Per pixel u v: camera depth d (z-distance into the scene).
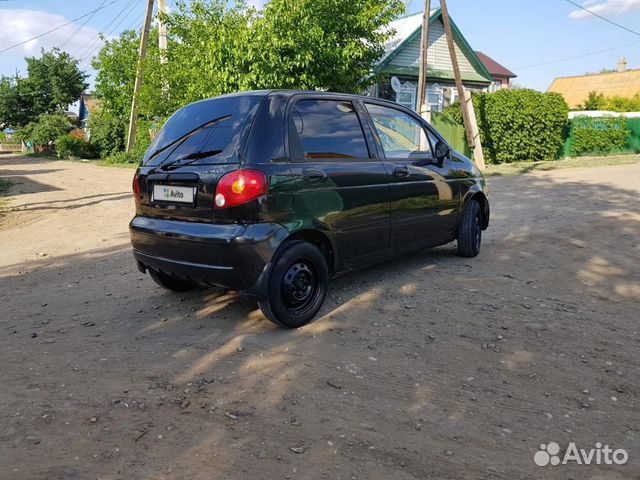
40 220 10.53
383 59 23.06
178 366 3.64
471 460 2.61
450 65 26.23
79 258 7.14
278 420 2.96
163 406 3.13
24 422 2.98
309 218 4.16
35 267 6.73
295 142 4.16
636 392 3.25
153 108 20.80
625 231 7.62
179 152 4.27
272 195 3.89
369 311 4.54
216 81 14.12
